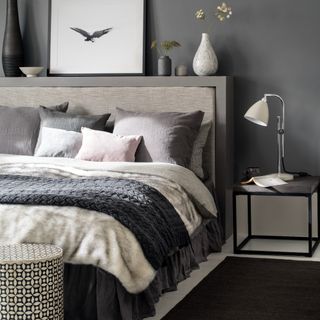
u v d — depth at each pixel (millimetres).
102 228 4238
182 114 6102
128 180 5121
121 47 6691
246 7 6426
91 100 6562
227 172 6316
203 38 6340
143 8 6637
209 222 5914
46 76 6895
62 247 4219
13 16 6836
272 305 4652
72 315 4223
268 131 6445
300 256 5812
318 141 6348
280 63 6387
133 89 6445
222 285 5059
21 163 5688
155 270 4316
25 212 4355
